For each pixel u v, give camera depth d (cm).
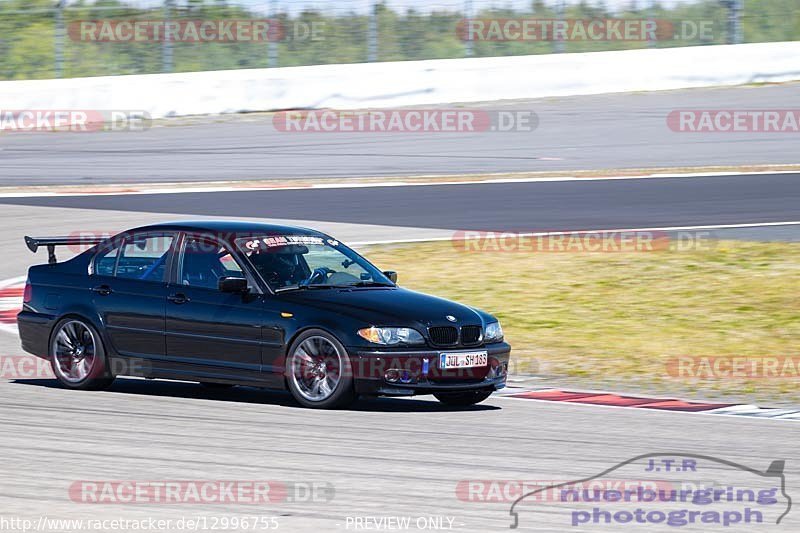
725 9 10881
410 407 2711
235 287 2708
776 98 9600
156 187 6612
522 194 6481
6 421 2444
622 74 9975
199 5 9756
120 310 2841
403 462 2109
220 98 9119
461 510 1788
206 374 2753
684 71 10081
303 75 9219
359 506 1800
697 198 6372
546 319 3962
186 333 2766
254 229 2922
